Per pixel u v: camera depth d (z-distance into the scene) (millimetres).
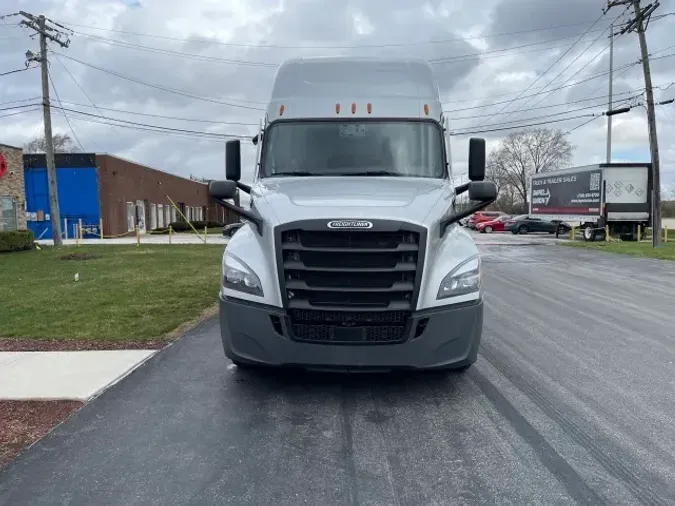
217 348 6551
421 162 6238
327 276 4590
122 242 29375
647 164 27688
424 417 4484
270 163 6273
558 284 12617
